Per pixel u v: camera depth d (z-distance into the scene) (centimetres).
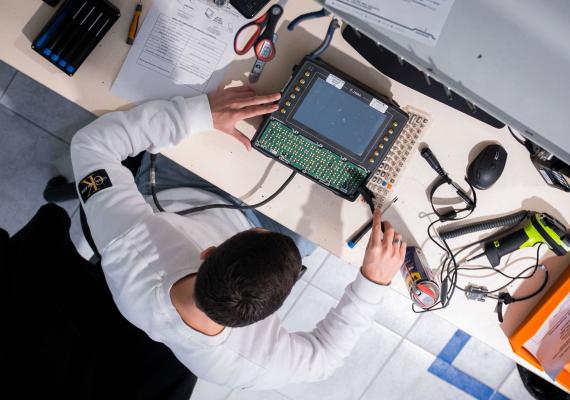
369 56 135
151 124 129
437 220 150
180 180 159
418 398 234
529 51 89
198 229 140
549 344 151
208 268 100
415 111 141
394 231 146
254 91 138
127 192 120
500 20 89
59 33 129
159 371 133
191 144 142
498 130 143
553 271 155
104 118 129
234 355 118
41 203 211
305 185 147
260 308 100
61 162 210
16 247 109
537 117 93
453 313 158
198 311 107
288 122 134
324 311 226
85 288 128
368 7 98
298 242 170
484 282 155
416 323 228
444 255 153
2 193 209
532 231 146
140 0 134
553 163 138
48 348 101
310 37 138
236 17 135
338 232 151
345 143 136
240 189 147
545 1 84
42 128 207
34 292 106
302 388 233
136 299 113
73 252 133
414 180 147
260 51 134
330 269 222
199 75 138
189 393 138
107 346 125
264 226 167
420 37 96
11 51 134
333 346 136
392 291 225
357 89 130
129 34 133
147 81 137
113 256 115
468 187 149
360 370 232
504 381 233
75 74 136
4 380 90
